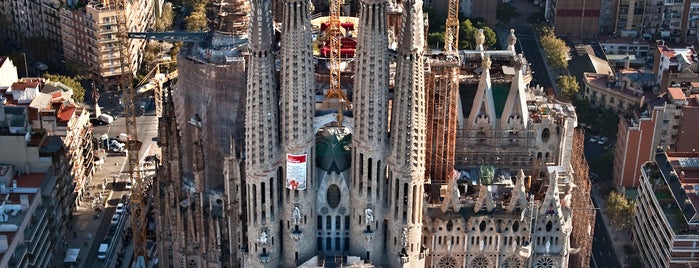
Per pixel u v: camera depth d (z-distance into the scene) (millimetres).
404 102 197750
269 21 193625
